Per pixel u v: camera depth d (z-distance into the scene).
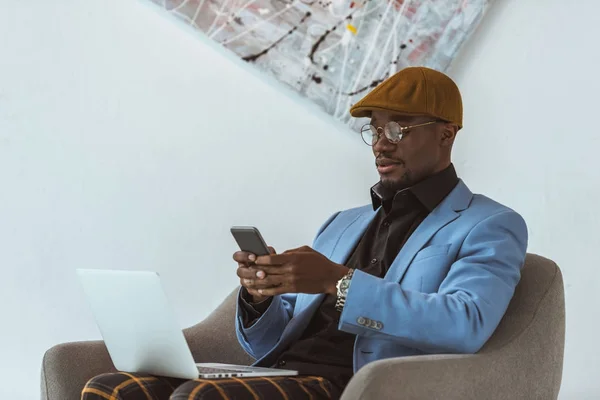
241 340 2.00
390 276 1.81
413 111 1.85
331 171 2.73
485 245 1.76
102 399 1.62
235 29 2.72
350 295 1.65
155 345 1.65
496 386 1.61
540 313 1.75
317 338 1.85
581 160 2.45
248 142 2.77
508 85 2.56
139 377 1.69
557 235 2.48
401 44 2.63
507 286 1.71
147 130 2.79
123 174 2.79
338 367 1.80
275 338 2.00
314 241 2.13
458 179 1.96
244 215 2.77
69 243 2.79
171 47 2.78
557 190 2.48
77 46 2.80
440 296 1.65
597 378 2.42
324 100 2.70
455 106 1.92
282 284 1.68
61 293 2.79
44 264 2.79
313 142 2.74
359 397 1.41
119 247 2.79
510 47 2.56
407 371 1.47
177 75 2.78
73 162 2.80
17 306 2.80
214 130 2.78
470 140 2.62
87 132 2.80
